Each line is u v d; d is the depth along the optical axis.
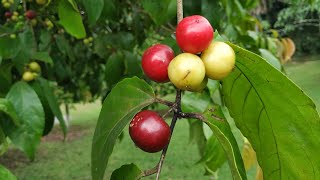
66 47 0.51
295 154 0.19
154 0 0.33
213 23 0.37
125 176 0.19
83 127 2.06
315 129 0.17
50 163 1.47
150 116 0.17
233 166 0.16
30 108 0.32
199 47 0.17
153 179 1.23
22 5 0.49
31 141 0.32
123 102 0.19
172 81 0.17
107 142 0.18
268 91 0.18
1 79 0.37
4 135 0.30
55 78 0.53
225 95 0.20
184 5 0.37
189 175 1.26
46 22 0.48
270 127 0.19
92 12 0.33
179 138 1.66
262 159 0.20
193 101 0.32
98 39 0.51
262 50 0.43
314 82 2.40
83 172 1.38
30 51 0.38
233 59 0.17
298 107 0.17
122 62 0.46
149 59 0.18
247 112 0.20
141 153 1.51
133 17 0.55
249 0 0.50
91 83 0.74
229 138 0.20
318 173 0.18
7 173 0.25
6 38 0.38
